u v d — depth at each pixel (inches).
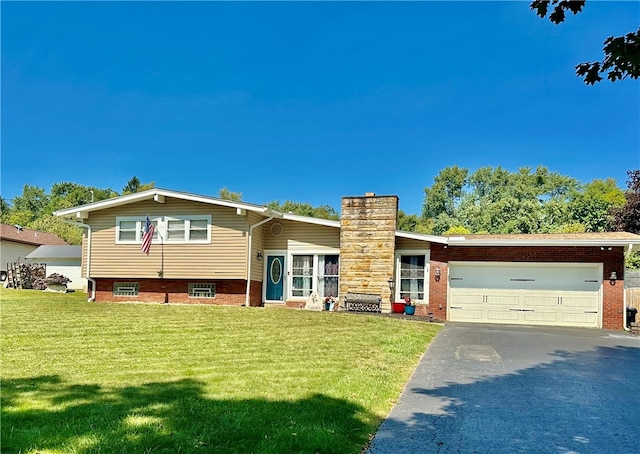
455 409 238.7
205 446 170.6
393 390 267.9
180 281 755.4
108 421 191.8
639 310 692.7
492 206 2020.2
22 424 187.0
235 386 254.5
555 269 649.6
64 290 1061.8
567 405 249.1
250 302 726.5
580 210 1781.5
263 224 772.6
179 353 340.8
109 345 364.2
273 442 176.4
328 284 744.3
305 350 362.0
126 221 767.7
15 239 1481.3
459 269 681.6
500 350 403.2
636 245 625.6
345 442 184.9
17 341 371.6
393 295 700.0
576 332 546.9
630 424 221.6
